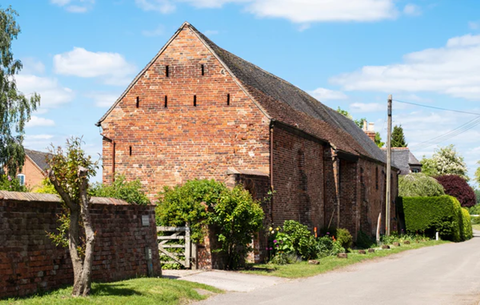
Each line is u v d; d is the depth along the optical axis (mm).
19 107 36781
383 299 14594
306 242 25516
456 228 50312
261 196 24469
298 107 34875
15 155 35969
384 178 49594
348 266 24766
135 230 16906
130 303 12195
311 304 13641
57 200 13531
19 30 38719
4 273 11828
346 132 44219
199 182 21203
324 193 33094
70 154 12617
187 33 26703
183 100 26469
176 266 20234
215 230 20609
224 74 26219
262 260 24250
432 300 14445
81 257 13609
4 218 11984
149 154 26562
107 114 27016
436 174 103188
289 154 27953
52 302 11477
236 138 25906
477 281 19016
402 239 45812
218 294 15344
